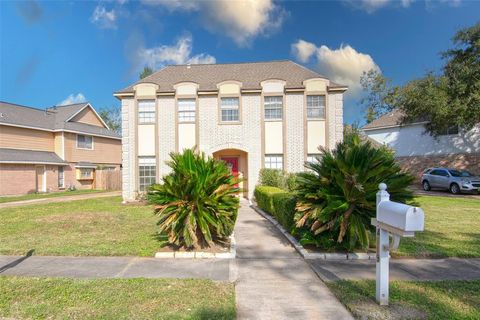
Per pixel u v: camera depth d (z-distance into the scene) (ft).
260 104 53.21
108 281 15.30
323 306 12.80
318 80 52.60
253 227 30.71
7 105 84.58
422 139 83.35
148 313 11.94
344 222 19.29
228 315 11.78
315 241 20.81
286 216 25.96
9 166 73.77
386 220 12.27
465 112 59.57
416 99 65.87
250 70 59.93
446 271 16.92
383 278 12.65
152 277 16.12
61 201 55.72
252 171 52.95
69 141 90.94
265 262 19.01
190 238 20.25
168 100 53.52
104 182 96.84
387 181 19.74
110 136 104.47
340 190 19.92
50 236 25.35
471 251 20.39
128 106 53.67
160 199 21.02
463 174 66.85
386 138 92.94
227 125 53.26
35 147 84.89
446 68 63.98
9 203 54.39
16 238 24.66
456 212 37.93
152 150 53.36
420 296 13.35
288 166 52.47
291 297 13.73
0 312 12.08
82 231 27.37
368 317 11.51
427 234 25.62
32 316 11.79
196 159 22.53
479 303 12.66
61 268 17.60
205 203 20.92
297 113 52.90
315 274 16.80
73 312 12.04
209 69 61.16
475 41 59.11
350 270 17.35
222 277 16.29
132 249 21.12
